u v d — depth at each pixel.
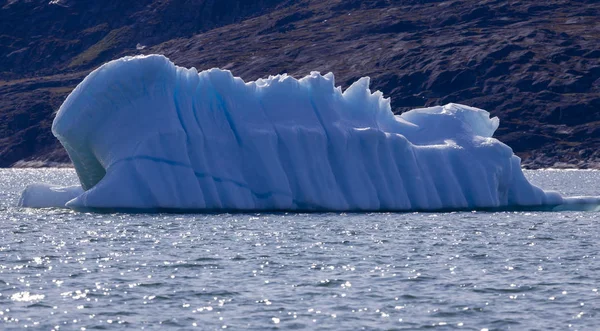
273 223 147.50
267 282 98.56
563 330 80.00
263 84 165.12
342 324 81.06
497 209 176.50
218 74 159.00
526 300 91.12
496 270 108.00
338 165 161.62
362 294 93.00
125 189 148.50
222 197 153.00
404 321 82.44
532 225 154.62
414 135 176.00
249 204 154.12
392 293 93.62
